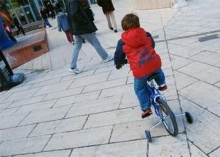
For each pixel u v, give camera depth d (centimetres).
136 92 329
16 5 2691
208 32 681
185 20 912
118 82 534
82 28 635
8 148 412
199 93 395
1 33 1402
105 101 467
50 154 360
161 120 322
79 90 561
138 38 295
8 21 2378
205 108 354
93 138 365
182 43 657
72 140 377
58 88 618
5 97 687
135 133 346
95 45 675
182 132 318
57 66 840
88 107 465
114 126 378
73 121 432
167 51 629
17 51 1043
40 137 415
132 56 304
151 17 1172
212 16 848
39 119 481
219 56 508
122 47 307
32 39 1413
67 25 1098
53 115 479
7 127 491
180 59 552
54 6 2811
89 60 773
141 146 317
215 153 273
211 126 315
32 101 589
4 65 791
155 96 307
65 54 970
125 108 419
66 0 628
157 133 330
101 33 1130
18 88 734
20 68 977
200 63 501
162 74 320
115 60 321
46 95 598
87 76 636
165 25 928
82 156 334
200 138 300
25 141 417
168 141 310
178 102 387
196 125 324
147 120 367
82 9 629
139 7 1547
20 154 384
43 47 1094
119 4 2241
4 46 1405
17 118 518
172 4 1217
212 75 439
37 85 703
